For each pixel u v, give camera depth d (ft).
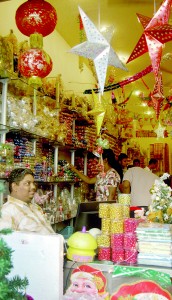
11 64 9.71
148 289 5.03
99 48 6.12
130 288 5.08
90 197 17.74
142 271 5.10
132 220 5.59
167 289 5.00
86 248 5.35
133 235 5.48
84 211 6.86
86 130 17.37
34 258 4.63
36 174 11.53
